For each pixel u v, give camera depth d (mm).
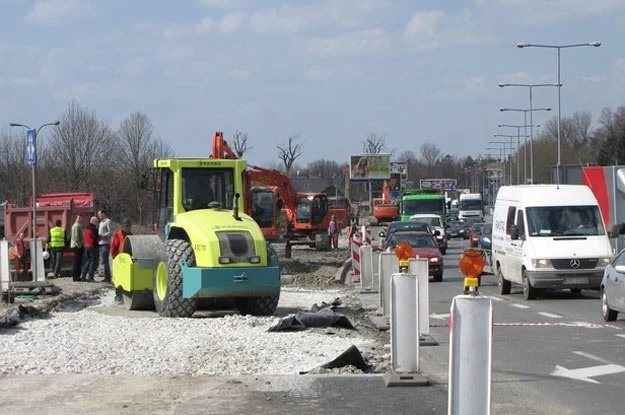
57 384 14156
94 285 34688
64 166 76938
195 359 16359
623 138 140250
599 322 23438
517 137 101562
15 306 24891
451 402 9383
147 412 12156
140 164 80438
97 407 12477
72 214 42844
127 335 19594
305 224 73812
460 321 9359
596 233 30922
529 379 14859
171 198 25453
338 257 62188
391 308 14305
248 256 22922
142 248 25516
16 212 43500
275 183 46469
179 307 23016
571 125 182250
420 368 15891
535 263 30234
